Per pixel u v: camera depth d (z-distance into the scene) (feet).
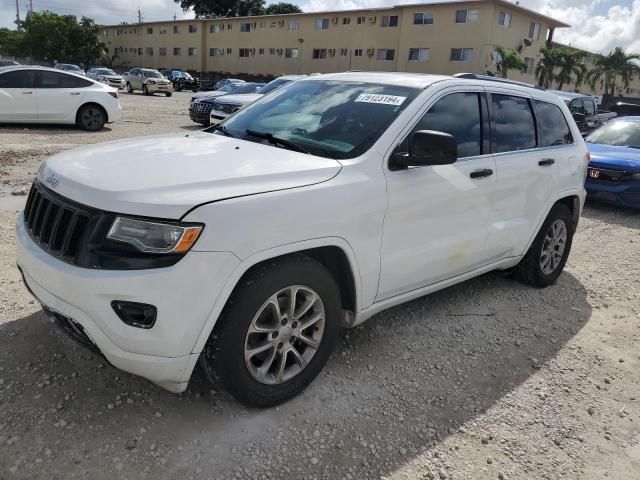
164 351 8.07
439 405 10.51
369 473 8.61
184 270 7.91
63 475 7.93
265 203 8.67
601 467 9.27
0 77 42.39
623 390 11.65
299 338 9.89
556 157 15.84
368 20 150.82
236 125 13.00
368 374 11.29
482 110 13.34
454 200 12.12
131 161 9.48
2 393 9.53
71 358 10.70
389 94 12.01
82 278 7.96
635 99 94.43
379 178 10.43
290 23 172.35
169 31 217.97
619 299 16.81
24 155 32.14
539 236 16.11
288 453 8.83
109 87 47.85
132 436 8.82
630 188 28.07
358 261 10.20
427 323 13.87
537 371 12.10
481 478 8.75
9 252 15.94
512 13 133.18
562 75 143.54
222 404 9.82
